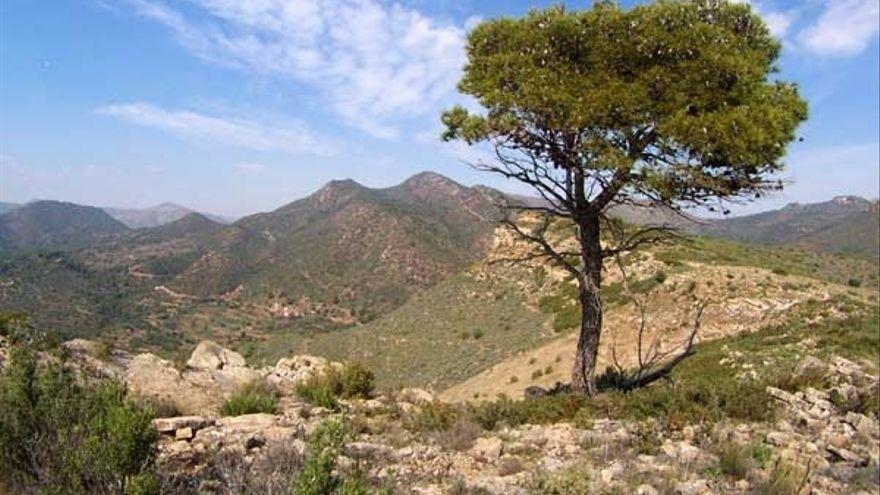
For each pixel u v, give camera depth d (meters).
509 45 16.17
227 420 11.16
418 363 58.72
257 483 7.02
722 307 38.56
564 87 14.45
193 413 12.65
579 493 8.51
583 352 16.02
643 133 14.95
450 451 10.48
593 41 15.29
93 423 6.25
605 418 13.16
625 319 41.03
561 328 51.31
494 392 37.53
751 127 13.33
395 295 189.00
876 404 15.07
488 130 14.97
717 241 73.00
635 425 12.41
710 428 12.28
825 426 13.53
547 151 15.81
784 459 10.76
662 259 50.03
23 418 6.73
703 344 34.12
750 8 15.63
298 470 6.91
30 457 6.59
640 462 10.26
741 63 14.09
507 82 15.62
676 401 13.72
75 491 5.88
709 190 14.65
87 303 168.00
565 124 14.48
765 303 38.00
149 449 6.21
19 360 7.39
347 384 16.42
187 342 143.50
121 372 14.38
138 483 5.64
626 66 15.17
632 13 15.25
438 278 197.75
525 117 15.04
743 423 13.17
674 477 9.45
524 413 13.55
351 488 5.50
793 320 34.41
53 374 7.20
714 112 13.81
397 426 12.38
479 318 65.06
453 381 49.72
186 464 8.16
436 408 13.34
